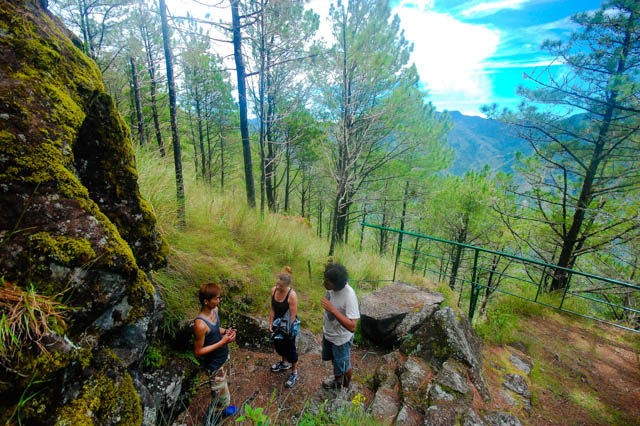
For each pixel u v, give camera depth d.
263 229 6.63
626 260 9.47
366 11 7.86
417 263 15.65
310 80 8.93
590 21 6.65
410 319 4.25
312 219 26.64
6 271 1.37
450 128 13.70
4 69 1.62
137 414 1.78
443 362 3.30
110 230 1.82
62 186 1.65
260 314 4.31
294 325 3.25
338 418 2.52
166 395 2.76
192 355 3.27
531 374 3.77
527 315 5.68
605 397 3.49
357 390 3.33
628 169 7.52
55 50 1.90
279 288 3.27
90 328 1.69
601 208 8.59
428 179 12.70
